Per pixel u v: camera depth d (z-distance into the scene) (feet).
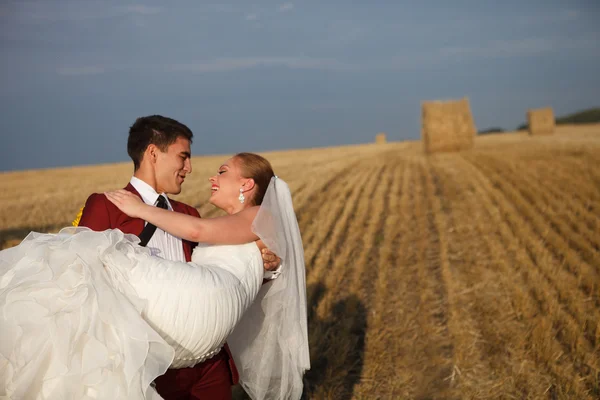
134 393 8.47
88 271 8.74
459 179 63.77
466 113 103.60
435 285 28.27
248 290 10.39
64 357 8.36
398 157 103.30
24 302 8.55
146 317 9.08
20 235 38.68
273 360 12.12
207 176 73.00
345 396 18.34
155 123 11.16
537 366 19.74
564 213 41.11
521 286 27.30
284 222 11.51
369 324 23.65
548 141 112.16
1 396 8.41
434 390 18.60
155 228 10.59
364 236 37.99
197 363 10.42
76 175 98.78
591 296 25.20
